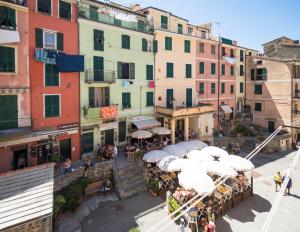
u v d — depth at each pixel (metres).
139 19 28.41
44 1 19.23
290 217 16.98
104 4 25.14
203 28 37.25
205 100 35.47
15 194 11.91
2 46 16.50
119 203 18.41
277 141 34.38
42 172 14.18
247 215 17.16
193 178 16.80
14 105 17.47
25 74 17.70
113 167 20.86
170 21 31.31
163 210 17.53
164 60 29.41
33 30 18.64
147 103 28.08
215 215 16.67
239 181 19.52
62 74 20.64
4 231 9.70
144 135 24.66
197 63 33.69
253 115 42.50
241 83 42.84
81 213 16.80
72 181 18.41
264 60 40.34
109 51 24.02
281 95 38.03
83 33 21.94
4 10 16.19
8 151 17.78
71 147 21.56
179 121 31.86
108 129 24.41
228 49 39.41
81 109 22.05
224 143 33.78
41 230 10.79
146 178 21.22
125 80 25.64
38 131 19.20
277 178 20.89
